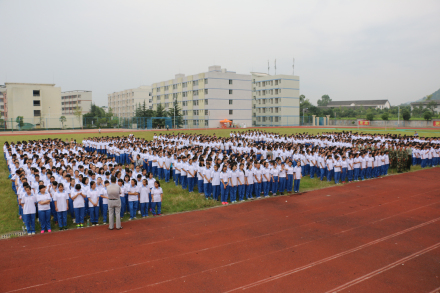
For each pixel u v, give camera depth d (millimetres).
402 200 14906
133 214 12727
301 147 21891
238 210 13672
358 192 16531
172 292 7363
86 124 79312
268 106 88062
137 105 110562
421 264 8656
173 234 10922
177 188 17406
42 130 67625
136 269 8438
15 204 14398
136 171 14117
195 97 78625
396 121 73375
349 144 27297
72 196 11664
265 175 15688
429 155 24125
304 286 7605
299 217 12594
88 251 9578
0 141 39562
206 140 28094
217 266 8586
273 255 9227
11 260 9000
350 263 8727
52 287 7586
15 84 86875
